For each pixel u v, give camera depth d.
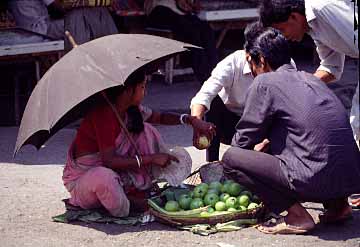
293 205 5.05
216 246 4.85
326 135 4.85
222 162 5.20
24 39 8.70
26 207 5.71
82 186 5.31
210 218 5.11
